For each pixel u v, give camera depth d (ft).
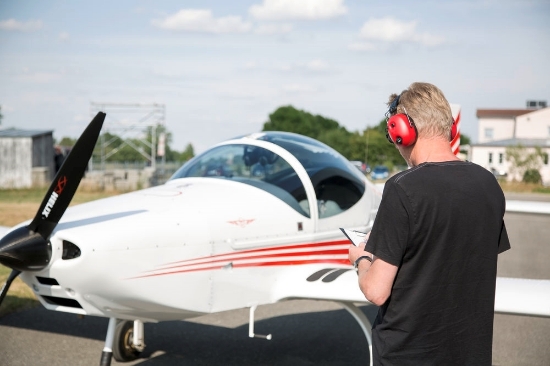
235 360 14.69
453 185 5.99
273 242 13.08
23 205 51.65
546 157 128.98
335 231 14.35
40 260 10.60
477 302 6.02
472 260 5.99
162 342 15.96
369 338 13.15
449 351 5.97
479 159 163.53
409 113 6.37
